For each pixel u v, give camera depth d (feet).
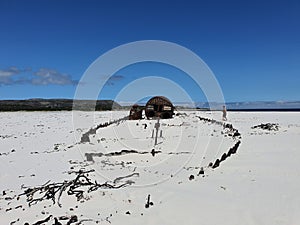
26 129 101.76
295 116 166.09
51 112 189.06
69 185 37.09
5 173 45.52
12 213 29.86
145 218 27.84
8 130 98.84
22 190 37.14
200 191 34.58
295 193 32.53
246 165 46.29
